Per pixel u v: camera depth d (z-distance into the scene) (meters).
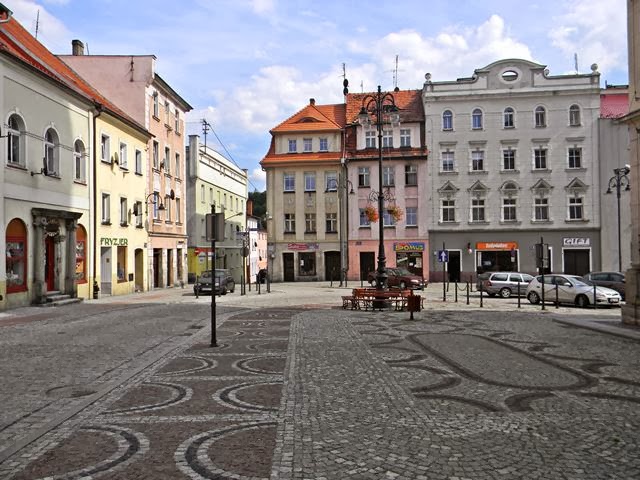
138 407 7.06
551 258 46.47
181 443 5.59
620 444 5.48
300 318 18.59
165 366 9.94
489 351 11.41
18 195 21.08
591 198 46.22
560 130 46.59
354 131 50.03
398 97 51.62
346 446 5.44
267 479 4.63
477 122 47.62
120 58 36.25
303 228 49.75
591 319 17.22
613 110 48.66
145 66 36.12
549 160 46.62
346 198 48.97
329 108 53.41
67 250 25.02
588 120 46.38
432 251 47.59
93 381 8.60
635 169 16.03
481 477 4.63
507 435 5.77
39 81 22.70
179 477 4.69
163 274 39.25
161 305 24.38
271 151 51.34
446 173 47.56
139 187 34.88
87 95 27.73
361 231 48.69
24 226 21.67
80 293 26.86
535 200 46.78
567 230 46.28
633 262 15.97
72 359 10.62
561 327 15.77
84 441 5.68
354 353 11.16
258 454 5.25
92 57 36.41
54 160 24.33
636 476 4.65
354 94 52.97
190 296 31.03
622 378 8.72
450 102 47.72
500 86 47.16
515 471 4.76
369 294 21.77
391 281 37.25
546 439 5.64
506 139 47.03
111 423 6.34
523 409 6.84
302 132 50.22
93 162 28.00
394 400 7.29
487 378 8.71
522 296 29.98
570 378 8.72
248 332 14.85
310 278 49.97
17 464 5.02
